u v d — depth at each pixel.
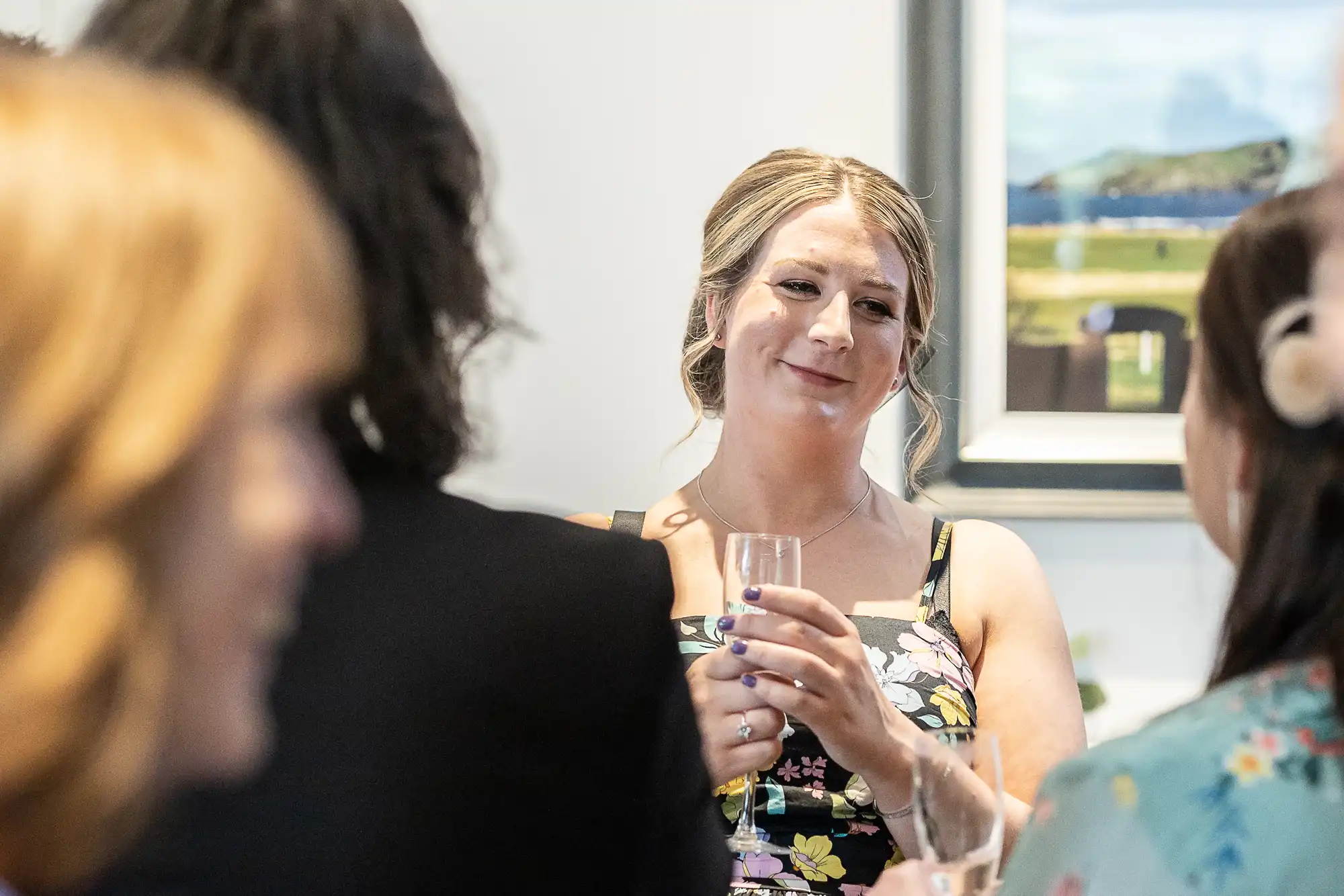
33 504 0.40
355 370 0.87
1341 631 0.86
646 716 0.89
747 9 2.77
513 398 2.77
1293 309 0.91
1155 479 2.66
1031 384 2.71
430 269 0.92
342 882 0.79
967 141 2.71
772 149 2.76
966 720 1.85
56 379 0.39
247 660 0.49
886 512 2.09
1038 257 2.71
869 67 2.75
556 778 0.86
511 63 2.78
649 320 2.78
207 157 0.46
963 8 2.71
